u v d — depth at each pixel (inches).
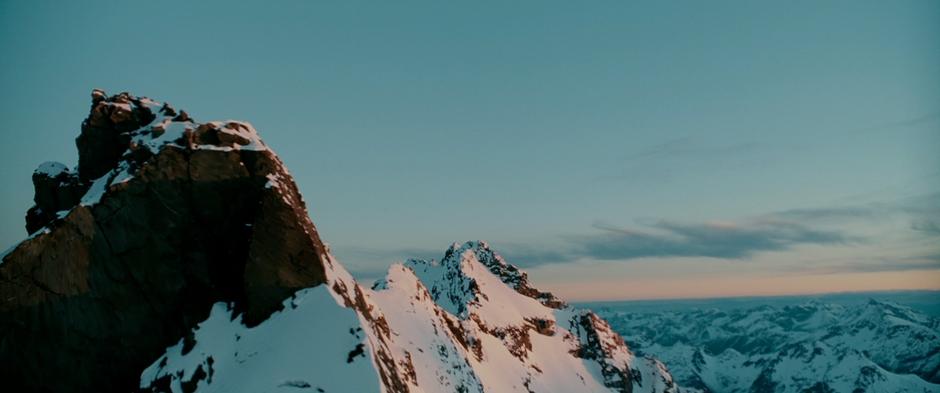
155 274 3031.5
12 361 2822.3
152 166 3088.1
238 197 3161.9
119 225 3009.4
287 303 2920.8
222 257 3117.6
